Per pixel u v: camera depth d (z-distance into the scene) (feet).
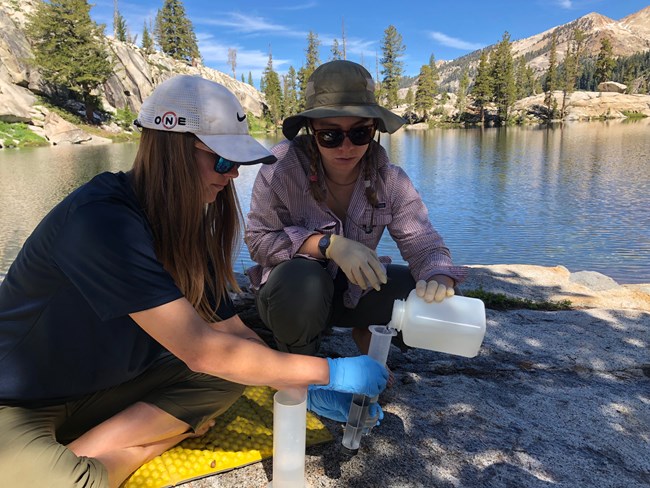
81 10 110.73
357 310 6.36
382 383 4.59
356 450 5.12
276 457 4.50
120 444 4.58
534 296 11.57
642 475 5.28
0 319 4.18
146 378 5.00
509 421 6.15
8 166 53.88
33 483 3.81
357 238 6.26
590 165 54.54
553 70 219.61
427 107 216.54
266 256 5.95
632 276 19.43
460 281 5.82
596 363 7.73
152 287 3.83
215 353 4.02
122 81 146.20
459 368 7.52
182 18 234.38
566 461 5.43
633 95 229.45
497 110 210.59
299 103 213.25
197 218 4.28
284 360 4.29
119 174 4.26
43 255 3.92
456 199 36.86
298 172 5.91
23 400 4.19
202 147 4.10
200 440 5.42
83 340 4.23
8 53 106.22
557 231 26.68
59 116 101.60
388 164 6.17
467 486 4.99
